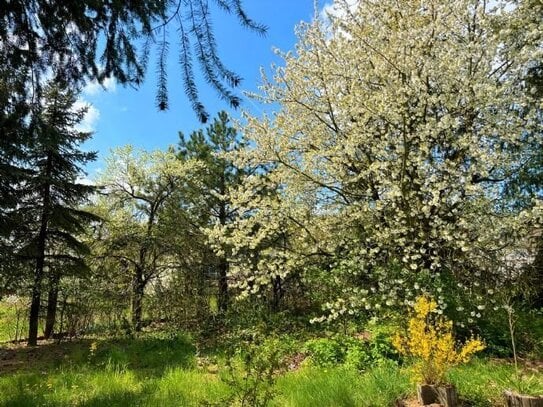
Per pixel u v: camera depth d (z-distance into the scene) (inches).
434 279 319.0
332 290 382.3
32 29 130.0
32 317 510.9
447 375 201.6
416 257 309.4
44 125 146.0
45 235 539.5
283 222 401.7
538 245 351.6
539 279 344.8
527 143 335.3
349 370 241.8
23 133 145.0
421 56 323.9
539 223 320.5
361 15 380.2
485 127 316.2
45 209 524.7
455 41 350.6
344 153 354.6
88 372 312.0
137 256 622.8
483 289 313.7
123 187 640.4
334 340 309.7
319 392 199.2
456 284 316.5
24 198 531.2
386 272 329.1
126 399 227.8
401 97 310.0
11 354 447.5
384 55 350.0
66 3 122.2
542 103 308.3
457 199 315.0
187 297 531.2
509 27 323.9
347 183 372.2
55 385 275.4
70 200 558.6
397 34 330.3
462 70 326.3
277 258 403.9
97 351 407.2
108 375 299.3
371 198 366.6
